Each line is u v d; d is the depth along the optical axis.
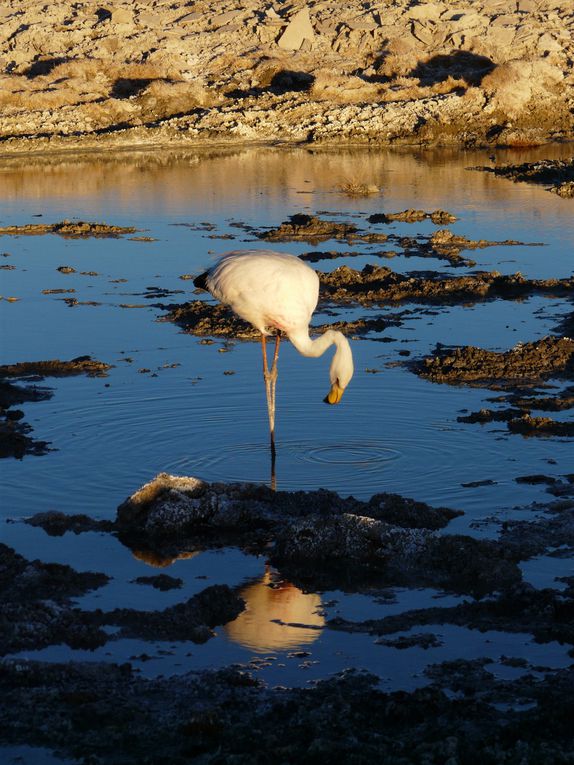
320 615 10.08
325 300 22.59
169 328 20.33
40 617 9.73
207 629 9.65
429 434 14.66
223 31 61.12
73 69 54.69
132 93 53.69
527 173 38.31
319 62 57.69
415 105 51.00
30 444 14.34
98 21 63.44
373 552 11.28
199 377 17.20
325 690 8.55
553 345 18.47
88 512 12.45
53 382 16.98
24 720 8.09
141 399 16.08
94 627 9.55
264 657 9.24
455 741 7.55
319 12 63.50
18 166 41.62
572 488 12.80
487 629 9.66
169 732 7.93
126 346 19.14
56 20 63.62
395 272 24.61
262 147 46.59
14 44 59.75
